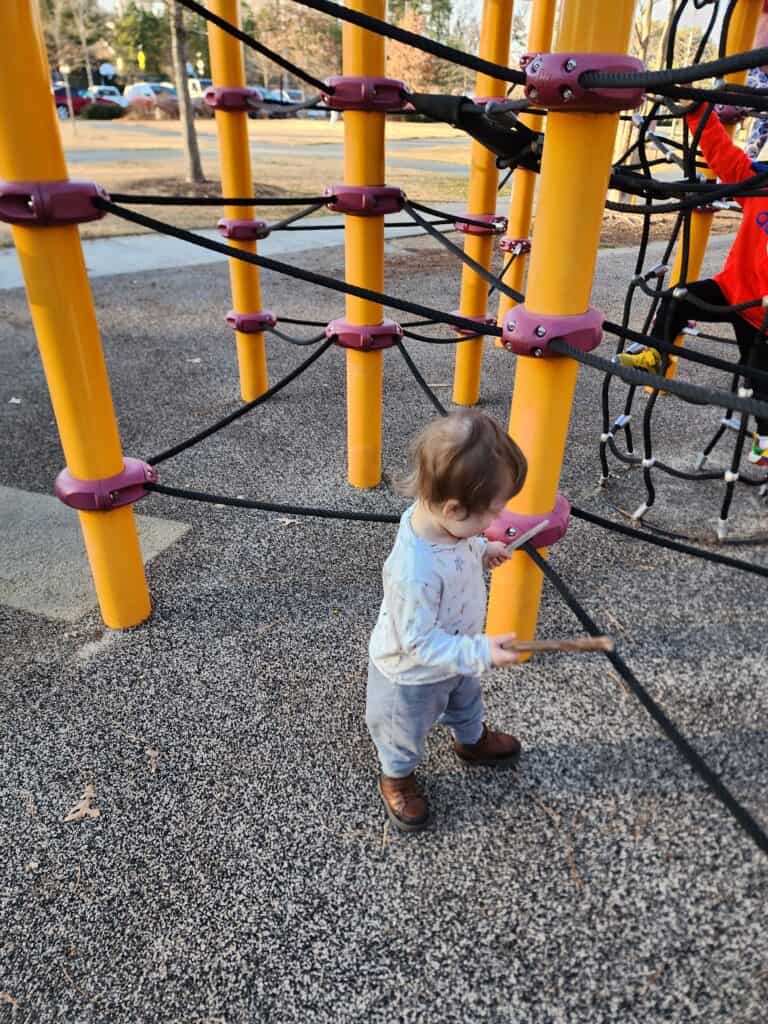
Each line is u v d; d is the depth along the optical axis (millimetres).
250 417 4316
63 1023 1438
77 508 2271
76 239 1992
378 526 3162
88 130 28250
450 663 1512
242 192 3855
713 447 3900
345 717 2158
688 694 2254
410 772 1827
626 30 1464
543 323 1733
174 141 23328
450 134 34000
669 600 2699
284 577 2811
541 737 2090
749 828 1368
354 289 1936
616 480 3594
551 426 1928
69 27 44656
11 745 2068
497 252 9641
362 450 3377
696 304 2852
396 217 11242
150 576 2818
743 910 1634
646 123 2832
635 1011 1447
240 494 3416
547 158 1613
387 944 1567
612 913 1627
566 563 2910
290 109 3379
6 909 1646
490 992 1480
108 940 1582
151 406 4496
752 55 1165
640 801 1896
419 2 47969
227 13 3326
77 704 2207
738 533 3139
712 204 4004
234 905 1648
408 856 1755
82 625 2547
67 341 2057
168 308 6816
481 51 3703
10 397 4629
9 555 2939
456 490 1449
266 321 4234
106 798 1910
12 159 1828
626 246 9945
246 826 1831
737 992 1476
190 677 2312
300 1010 1454
